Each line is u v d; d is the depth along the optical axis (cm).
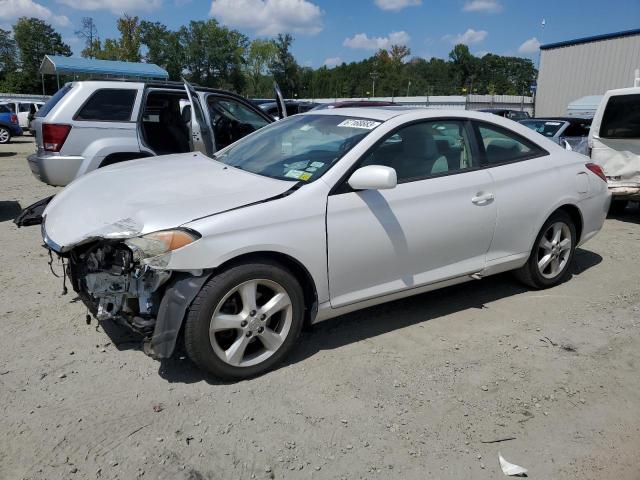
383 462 261
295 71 8869
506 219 426
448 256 400
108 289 310
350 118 407
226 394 310
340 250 343
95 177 392
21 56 7369
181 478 244
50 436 268
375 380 330
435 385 327
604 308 453
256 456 261
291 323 335
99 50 6228
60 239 323
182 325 307
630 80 2045
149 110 721
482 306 450
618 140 767
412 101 4022
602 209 508
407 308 441
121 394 306
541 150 466
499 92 9762
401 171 379
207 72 7812
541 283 482
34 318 398
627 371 353
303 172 356
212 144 619
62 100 635
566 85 2289
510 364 355
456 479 252
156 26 7275
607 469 263
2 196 905
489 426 291
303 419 290
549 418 300
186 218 302
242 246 305
